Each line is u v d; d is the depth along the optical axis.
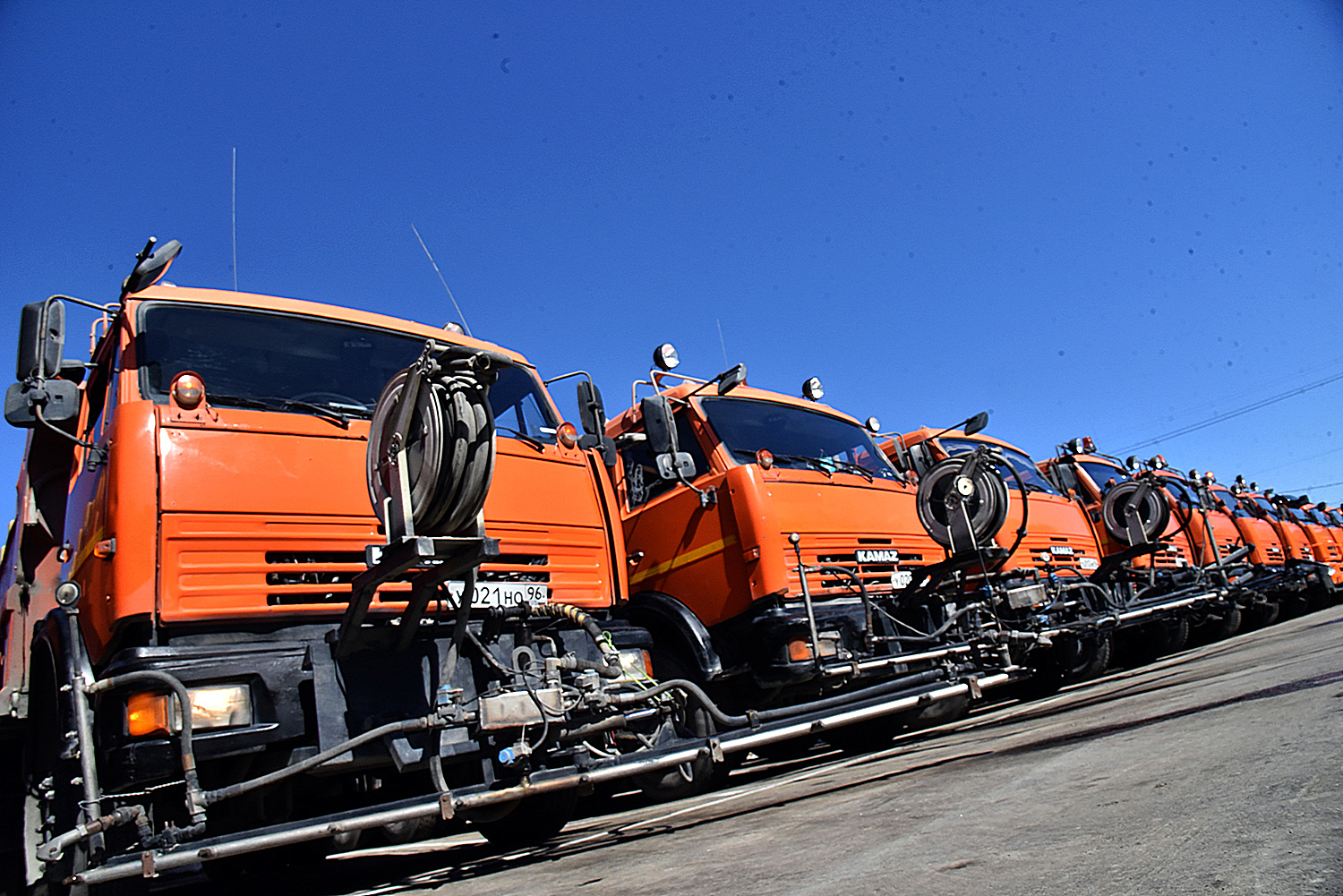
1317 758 2.59
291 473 3.96
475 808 4.03
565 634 4.65
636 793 7.24
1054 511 10.23
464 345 5.24
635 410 7.64
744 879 2.37
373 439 3.79
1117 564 9.59
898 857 2.32
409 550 3.25
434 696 3.78
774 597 6.29
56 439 5.07
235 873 5.32
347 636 3.60
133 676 3.28
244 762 3.63
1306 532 16.59
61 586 3.72
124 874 2.96
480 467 3.58
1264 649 7.79
